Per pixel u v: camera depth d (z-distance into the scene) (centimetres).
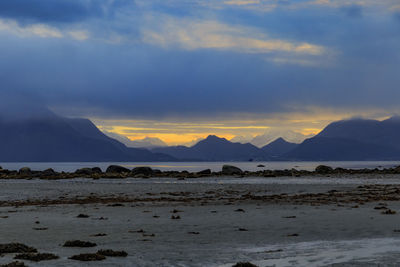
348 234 1775
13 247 1395
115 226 2078
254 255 1337
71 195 4438
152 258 1289
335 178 7656
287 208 2884
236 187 5334
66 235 1800
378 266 1135
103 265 1180
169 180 7500
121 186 5712
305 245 1520
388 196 3831
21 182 7088
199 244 1563
